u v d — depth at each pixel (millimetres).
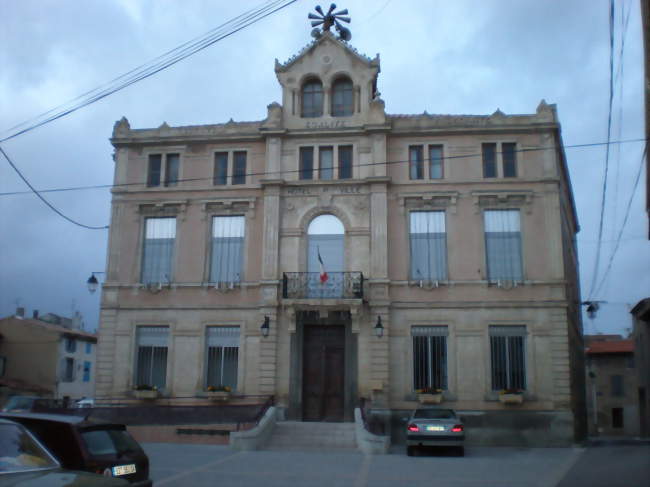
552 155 27656
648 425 39781
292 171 28562
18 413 11641
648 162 20688
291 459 19984
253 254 28219
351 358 26625
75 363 54156
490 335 26609
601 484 9641
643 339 39750
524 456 21562
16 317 53000
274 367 26734
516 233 27422
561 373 25844
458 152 28156
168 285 28250
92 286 27656
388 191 28031
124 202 29375
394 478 16203
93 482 8109
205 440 25172
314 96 29578
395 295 27109
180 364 27656
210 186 29062
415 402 26188
